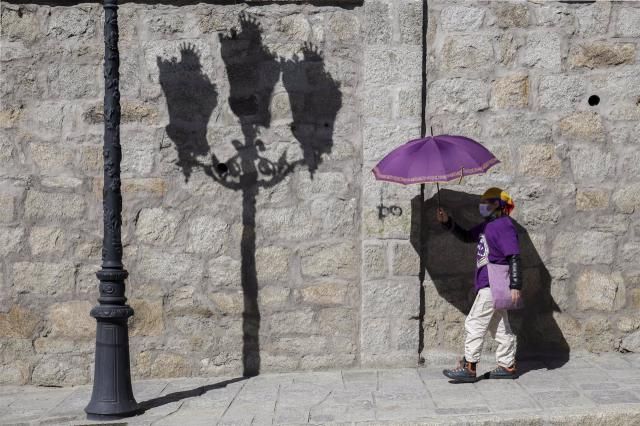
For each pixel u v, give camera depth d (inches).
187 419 234.8
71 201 285.7
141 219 286.0
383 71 283.9
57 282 285.7
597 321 287.4
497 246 254.5
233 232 286.4
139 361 285.9
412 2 283.9
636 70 288.5
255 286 286.4
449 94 287.0
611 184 287.7
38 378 285.4
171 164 286.4
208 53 287.0
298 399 249.9
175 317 286.4
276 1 285.9
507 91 287.0
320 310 286.2
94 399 243.6
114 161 243.4
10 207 285.3
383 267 284.4
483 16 287.1
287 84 287.0
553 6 287.4
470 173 244.2
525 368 275.4
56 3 286.4
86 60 287.0
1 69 285.4
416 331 285.0
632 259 287.0
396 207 283.9
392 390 254.4
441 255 287.9
